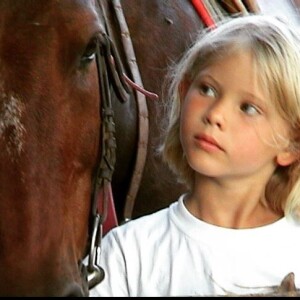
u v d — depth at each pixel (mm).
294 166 3225
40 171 3105
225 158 3109
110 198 4402
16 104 3088
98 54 3479
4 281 2971
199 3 5164
